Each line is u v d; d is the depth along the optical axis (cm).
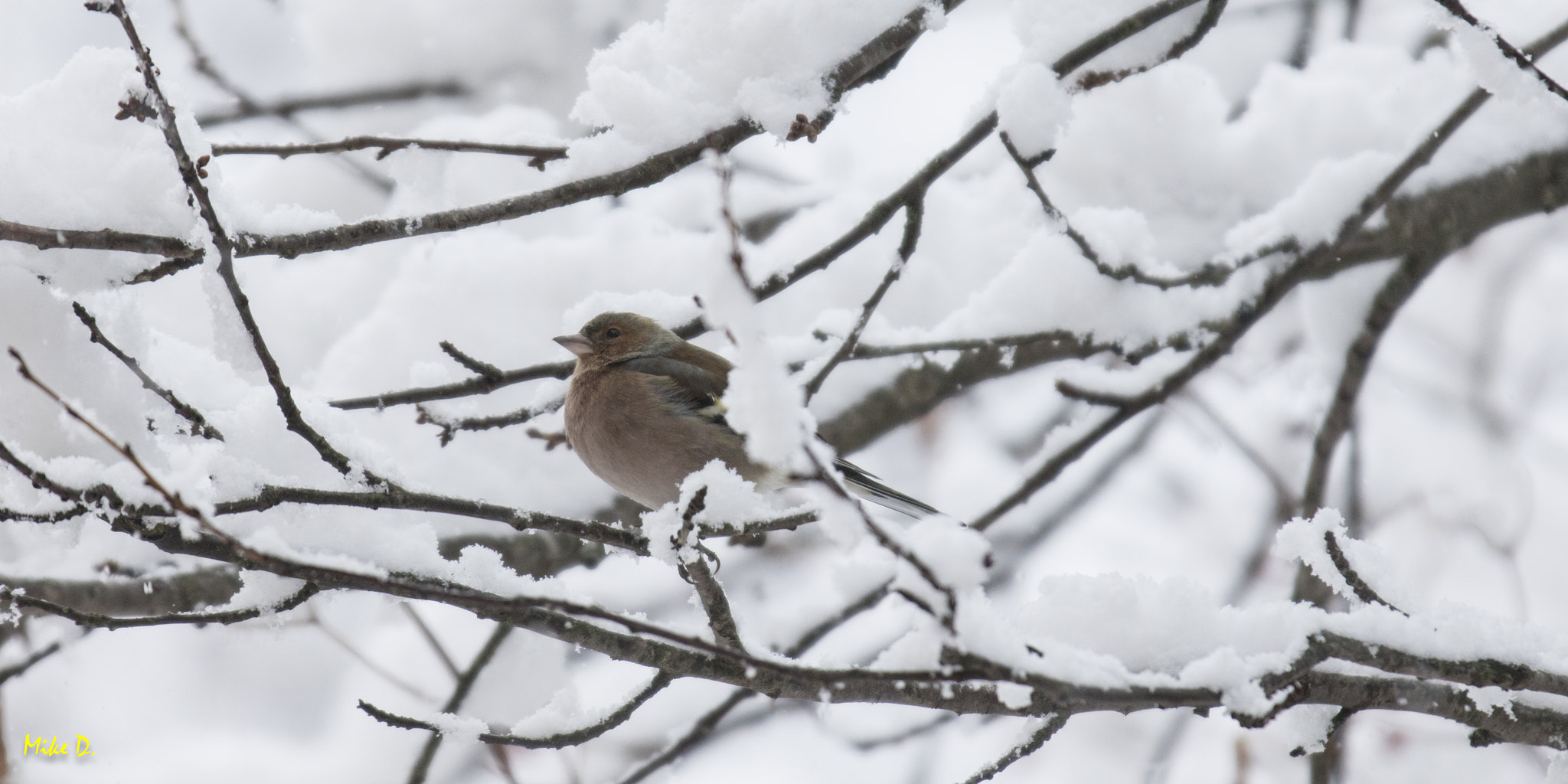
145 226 668
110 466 593
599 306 959
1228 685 536
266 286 1228
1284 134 1184
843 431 1180
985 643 499
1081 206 1173
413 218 729
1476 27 698
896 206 855
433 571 664
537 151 785
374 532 668
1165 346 1066
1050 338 1049
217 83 1251
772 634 1038
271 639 696
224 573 998
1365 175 1025
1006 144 826
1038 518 1417
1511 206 1123
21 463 563
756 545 1082
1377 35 1370
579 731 676
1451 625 588
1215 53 1405
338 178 1289
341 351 1126
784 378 448
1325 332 1166
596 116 803
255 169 1296
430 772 1109
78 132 673
